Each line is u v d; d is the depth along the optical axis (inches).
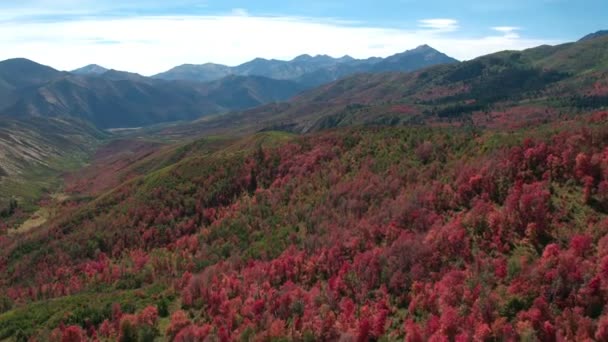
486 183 3518.7
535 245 2837.1
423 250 3083.2
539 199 3048.7
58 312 3629.4
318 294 3171.8
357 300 2997.0
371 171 5024.6
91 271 4975.4
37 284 4963.1
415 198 3841.0
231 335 2933.1
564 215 2970.0
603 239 2571.4
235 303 3302.2
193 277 3855.8
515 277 2566.4
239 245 4739.2
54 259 5447.8
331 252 3629.4
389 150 5388.8
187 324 3230.8
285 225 4773.6
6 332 3454.7
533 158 3489.2
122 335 3196.4
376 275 3110.2
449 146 4785.9
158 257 4995.1
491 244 2955.2
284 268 3668.8
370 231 3686.0
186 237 5310.0
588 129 3531.0
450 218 3447.3
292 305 3078.2
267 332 2810.0
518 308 2379.4
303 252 3848.4
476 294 2522.1
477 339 2247.8
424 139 5251.0
